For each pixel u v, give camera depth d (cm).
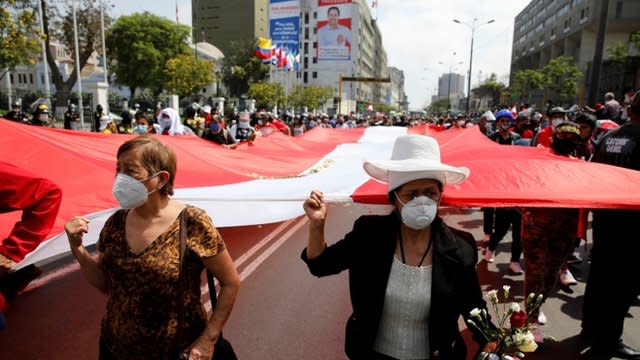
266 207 413
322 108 7644
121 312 199
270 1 5516
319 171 532
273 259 580
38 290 473
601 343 369
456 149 502
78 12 3641
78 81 2891
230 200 316
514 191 285
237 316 425
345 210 882
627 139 348
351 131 1075
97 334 390
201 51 8050
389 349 208
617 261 347
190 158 523
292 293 479
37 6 2120
